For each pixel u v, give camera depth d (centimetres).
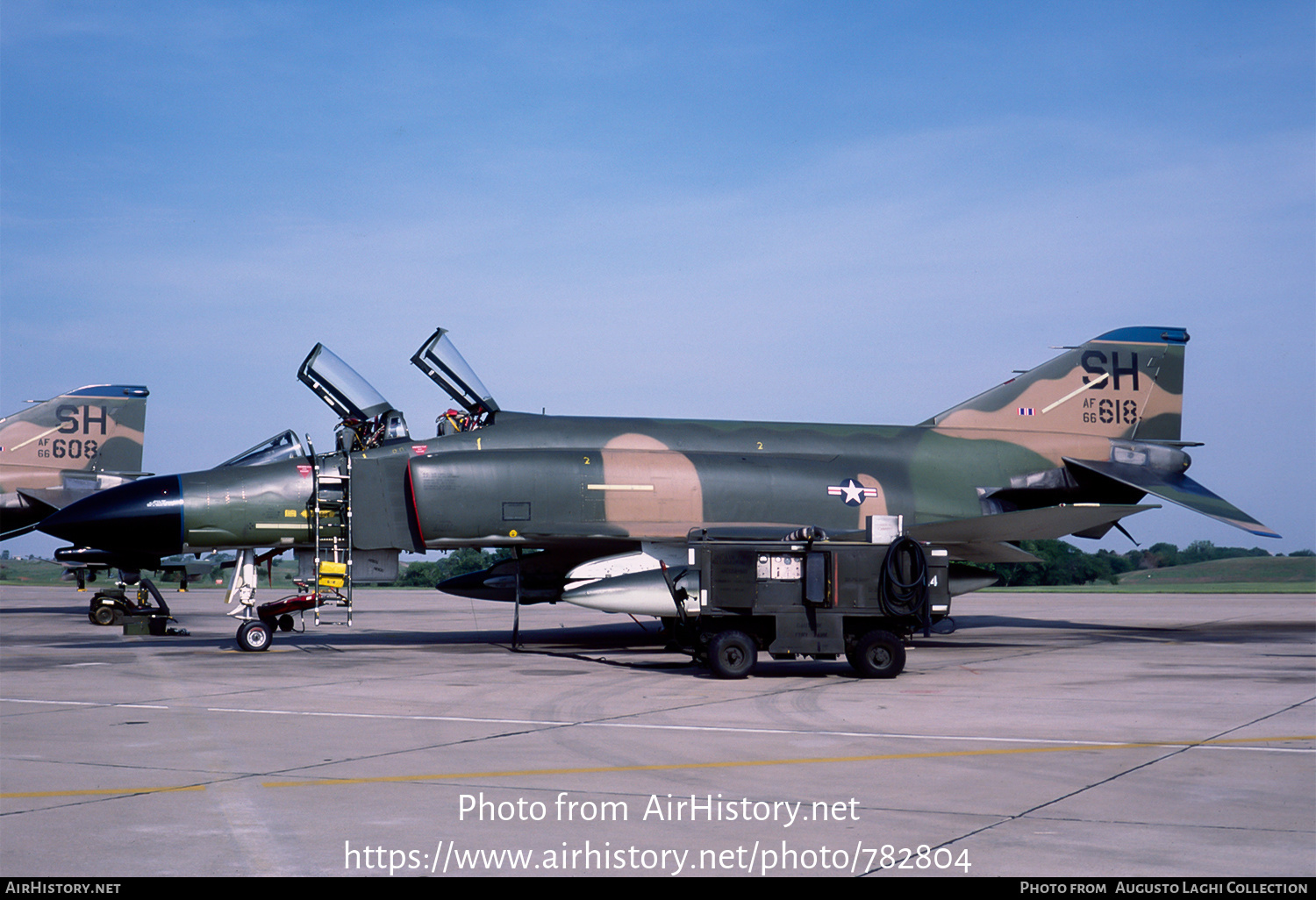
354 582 1777
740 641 1305
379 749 815
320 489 1734
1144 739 860
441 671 1398
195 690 1184
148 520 1683
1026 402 2142
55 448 2831
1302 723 948
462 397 1908
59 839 557
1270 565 9312
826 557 1319
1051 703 1085
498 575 1984
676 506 1823
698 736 877
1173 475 2148
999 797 655
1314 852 537
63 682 1259
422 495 1720
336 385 1833
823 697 1129
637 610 1500
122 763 757
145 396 2941
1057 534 1848
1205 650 1720
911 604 1322
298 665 1479
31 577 9625
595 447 1878
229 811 618
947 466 2033
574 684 1250
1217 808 628
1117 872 505
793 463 1930
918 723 949
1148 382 2200
